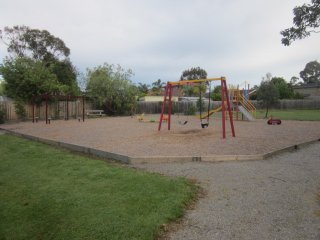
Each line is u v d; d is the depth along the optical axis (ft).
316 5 21.74
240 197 13.23
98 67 87.56
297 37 23.54
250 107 69.00
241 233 9.80
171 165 19.57
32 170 18.10
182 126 48.11
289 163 19.99
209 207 12.09
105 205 12.00
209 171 17.81
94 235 9.52
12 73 65.87
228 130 40.70
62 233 9.67
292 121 59.31
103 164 19.74
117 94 88.07
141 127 46.62
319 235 9.62
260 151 23.25
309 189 14.32
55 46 138.51
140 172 17.44
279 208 11.92
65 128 45.37
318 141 30.55
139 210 11.47
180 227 10.27
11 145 28.73
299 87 179.73
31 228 10.10
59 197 13.04
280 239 9.38
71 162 20.39
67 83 117.08
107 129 43.34
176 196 13.04
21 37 129.29
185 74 265.54
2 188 14.49
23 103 67.62
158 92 182.29
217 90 137.69
